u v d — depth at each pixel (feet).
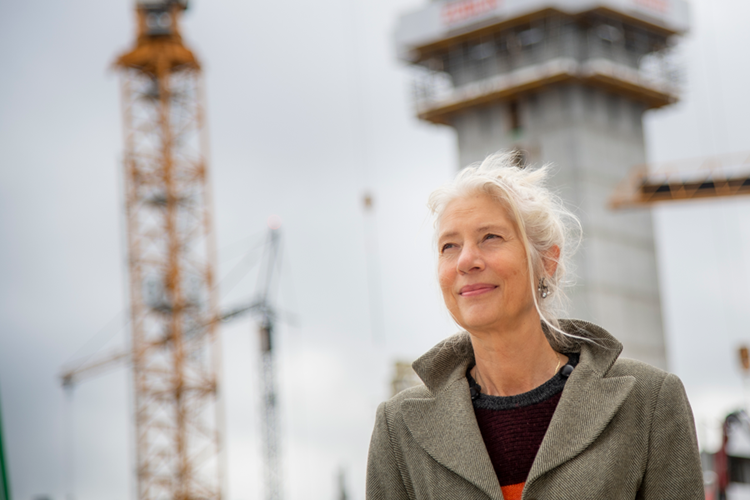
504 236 11.53
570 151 267.59
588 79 269.03
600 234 266.16
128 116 249.14
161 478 232.94
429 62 286.05
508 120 276.00
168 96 250.16
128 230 243.19
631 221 276.00
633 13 273.33
